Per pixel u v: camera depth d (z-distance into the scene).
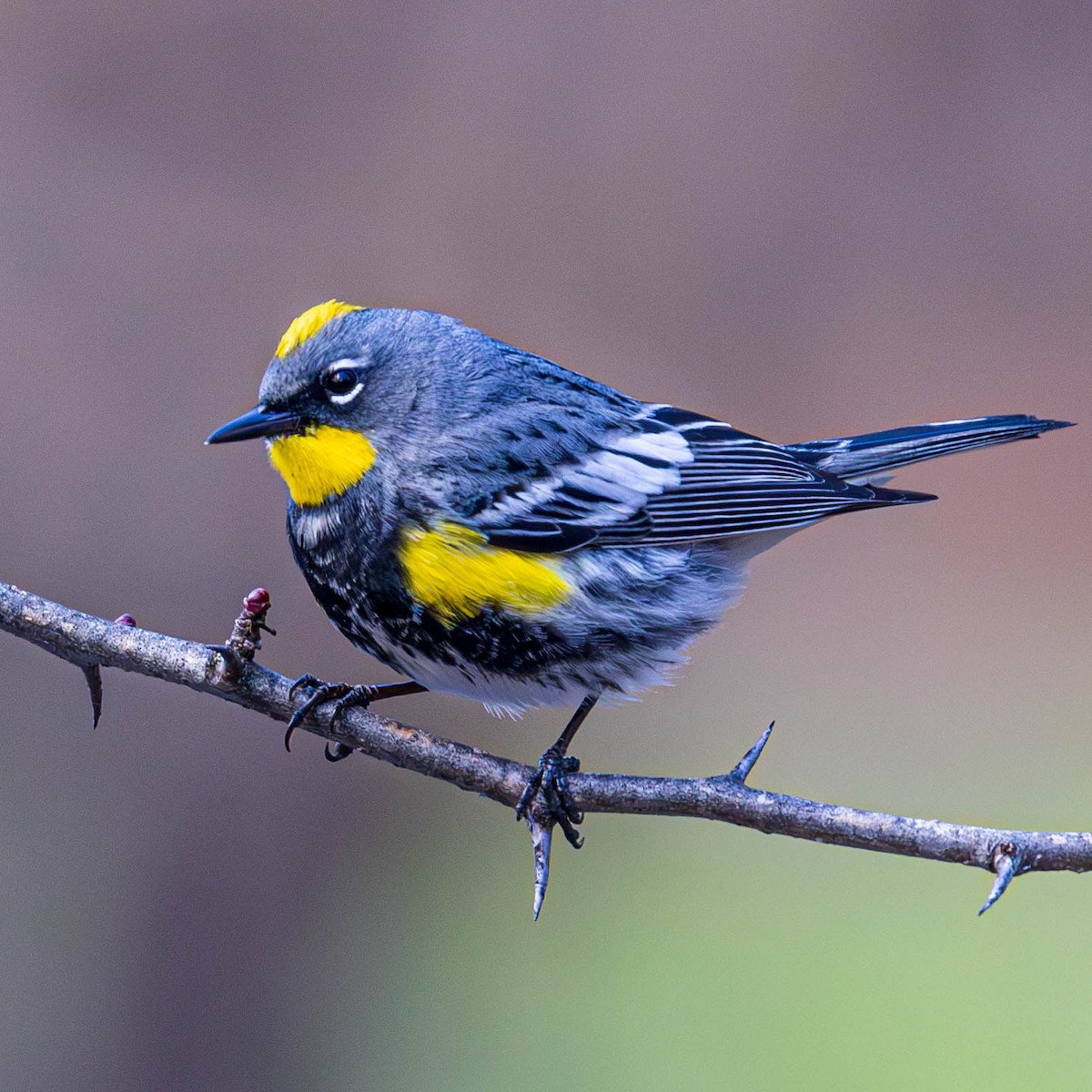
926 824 6.46
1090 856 6.32
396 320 8.24
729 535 8.41
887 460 9.33
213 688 7.01
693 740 16.38
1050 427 9.35
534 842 6.87
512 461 8.04
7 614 6.93
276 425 7.95
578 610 7.93
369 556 7.85
